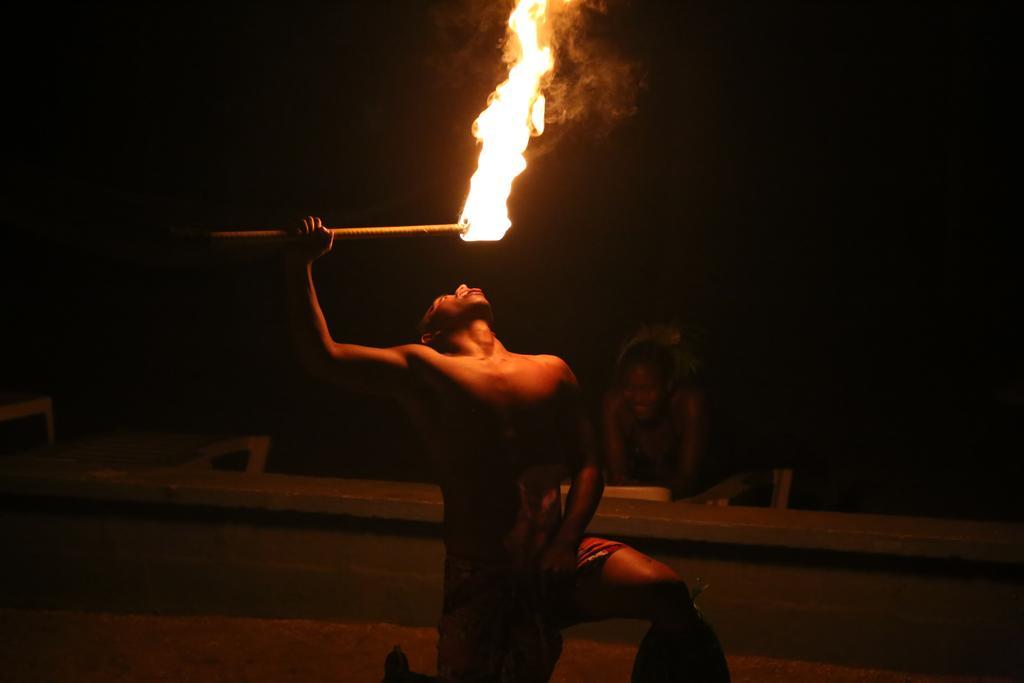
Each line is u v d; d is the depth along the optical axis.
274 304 14.68
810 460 6.98
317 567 5.25
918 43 15.34
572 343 13.38
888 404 10.98
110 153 15.85
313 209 15.95
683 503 5.09
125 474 5.48
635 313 14.65
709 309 14.89
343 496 5.13
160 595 5.39
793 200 15.73
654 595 3.29
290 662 4.79
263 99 15.82
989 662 4.66
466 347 3.57
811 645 4.84
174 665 4.76
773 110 15.53
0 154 15.27
